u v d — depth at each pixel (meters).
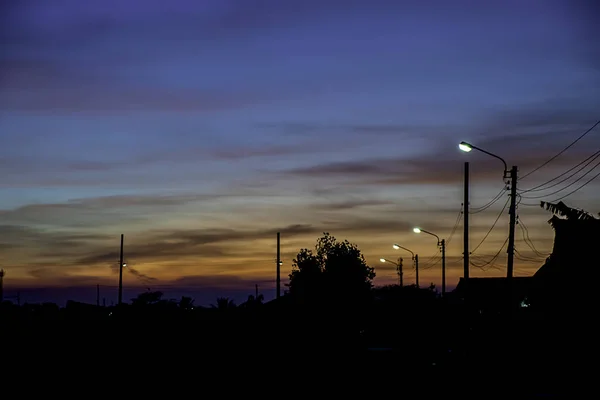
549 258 29.00
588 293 26.27
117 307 69.88
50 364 33.38
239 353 36.28
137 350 38.75
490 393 24.17
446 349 38.03
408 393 24.58
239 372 30.67
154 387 25.94
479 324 37.09
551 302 28.23
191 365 33.06
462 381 27.03
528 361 30.02
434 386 26.17
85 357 36.19
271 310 41.78
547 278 29.05
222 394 24.28
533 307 34.94
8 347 40.00
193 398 23.22
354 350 34.47
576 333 27.19
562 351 27.75
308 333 37.56
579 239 26.42
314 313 39.09
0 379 27.78
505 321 31.91
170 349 38.94
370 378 28.45
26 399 22.44
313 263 40.47
